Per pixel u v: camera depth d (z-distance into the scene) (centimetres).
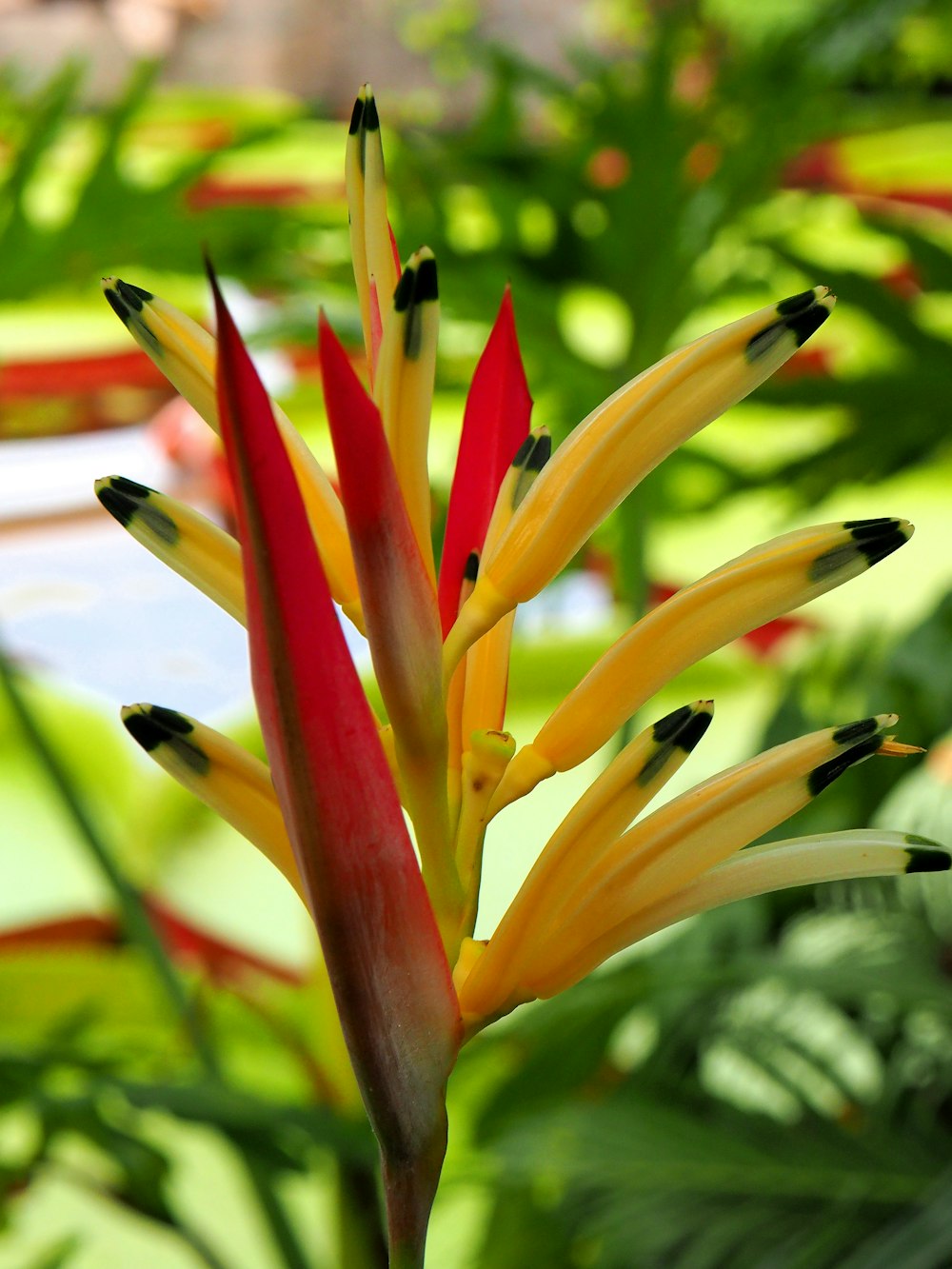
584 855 40
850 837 40
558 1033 116
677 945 125
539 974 40
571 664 207
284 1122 92
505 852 178
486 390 42
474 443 42
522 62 140
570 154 138
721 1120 110
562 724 40
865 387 129
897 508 267
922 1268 87
